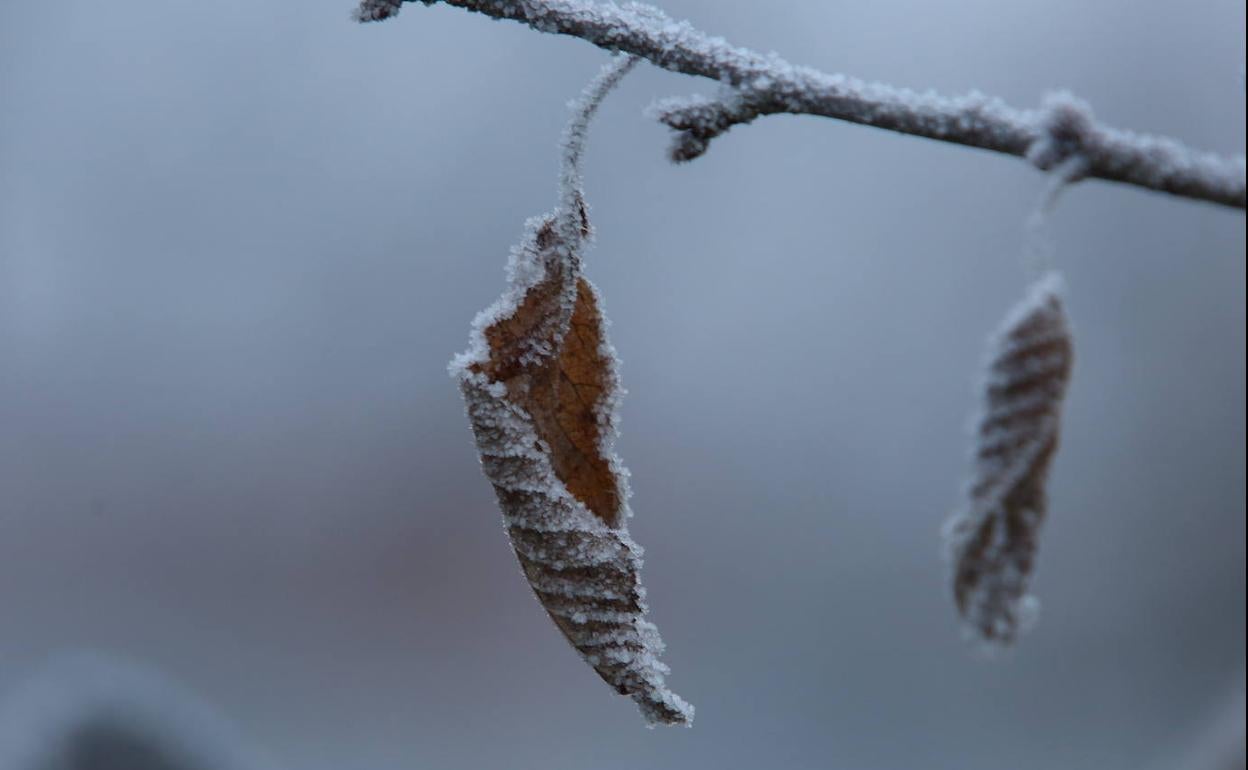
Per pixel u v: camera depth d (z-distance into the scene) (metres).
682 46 0.43
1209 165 0.42
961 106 0.42
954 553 0.42
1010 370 0.41
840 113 0.43
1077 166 0.42
